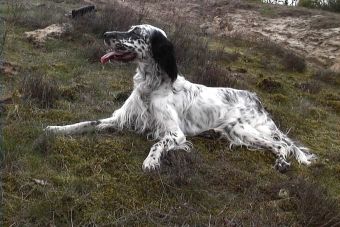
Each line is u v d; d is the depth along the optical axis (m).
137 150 2.38
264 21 6.63
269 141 2.64
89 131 2.50
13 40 3.80
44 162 2.14
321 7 7.64
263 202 2.12
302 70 4.63
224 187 2.20
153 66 2.52
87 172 2.13
